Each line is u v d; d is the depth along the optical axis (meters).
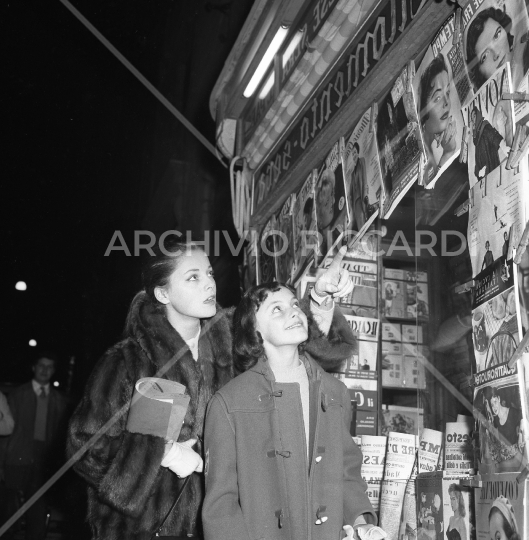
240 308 2.00
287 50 3.09
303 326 1.90
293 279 3.05
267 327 1.91
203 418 2.17
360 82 2.43
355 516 1.81
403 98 2.15
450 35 1.90
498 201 1.62
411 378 2.85
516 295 1.54
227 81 3.85
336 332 2.21
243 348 1.96
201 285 2.21
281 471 1.76
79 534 5.36
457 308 2.22
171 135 6.96
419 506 2.09
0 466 5.11
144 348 2.18
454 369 2.23
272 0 2.98
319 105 2.86
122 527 2.03
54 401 5.34
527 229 1.48
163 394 1.95
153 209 7.99
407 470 2.43
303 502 1.73
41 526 5.13
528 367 1.51
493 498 1.59
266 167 3.56
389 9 2.23
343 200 2.59
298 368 1.94
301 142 3.05
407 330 2.88
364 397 2.77
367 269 2.90
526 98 1.50
